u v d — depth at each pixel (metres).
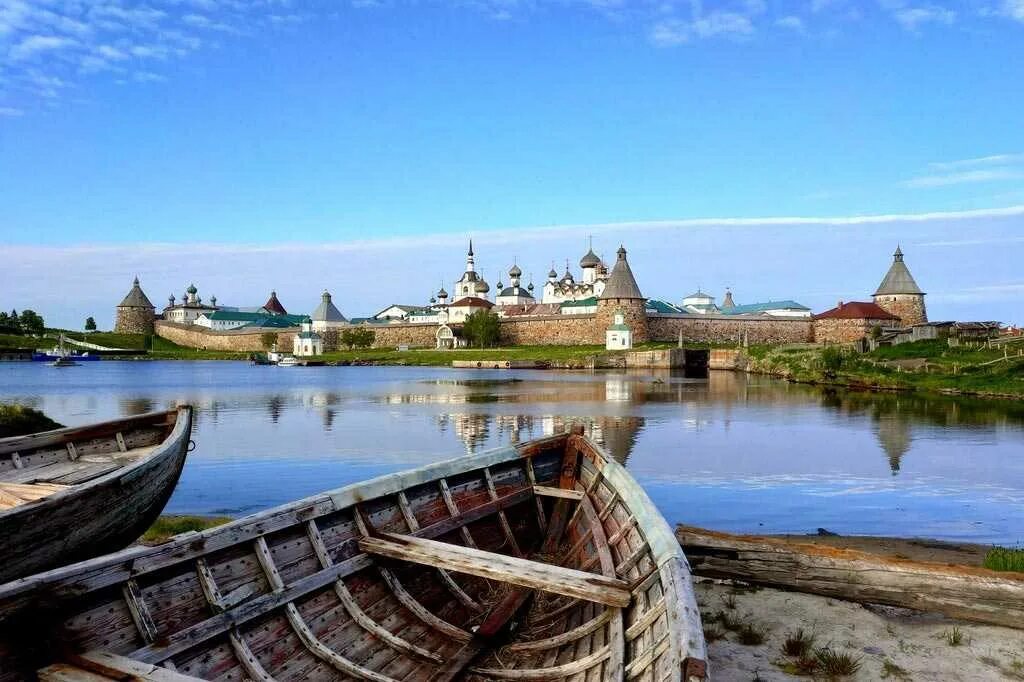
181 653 6.64
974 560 13.79
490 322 147.12
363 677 7.39
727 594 11.00
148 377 90.19
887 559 10.80
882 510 18.81
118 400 55.34
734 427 37.81
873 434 34.94
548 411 46.03
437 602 9.65
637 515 9.02
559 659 7.79
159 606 6.80
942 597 10.12
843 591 10.74
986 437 33.81
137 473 10.85
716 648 9.16
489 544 10.92
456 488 10.96
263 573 7.86
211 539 7.33
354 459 27.44
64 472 12.10
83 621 6.11
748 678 8.34
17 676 5.65
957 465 26.20
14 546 8.41
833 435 34.47
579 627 8.01
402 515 9.93
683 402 52.59
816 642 9.27
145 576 6.77
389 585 9.11
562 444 12.85
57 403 52.78
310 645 7.57
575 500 11.58
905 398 55.50
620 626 7.21
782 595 10.95
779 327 145.62
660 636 6.37
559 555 10.96
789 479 23.19
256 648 7.29
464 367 119.00
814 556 10.99
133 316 194.12
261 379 85.88
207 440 32.91
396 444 31.64
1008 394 54.97
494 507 11.00
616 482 10.45
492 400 54.66
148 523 12.30
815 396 57.59
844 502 19.73
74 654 5.75
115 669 5.58
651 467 25.45
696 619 5.96
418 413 45.00
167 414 14.67
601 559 8.98
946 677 8.33
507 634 8.84
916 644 9.20
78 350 157.62
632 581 7.53
